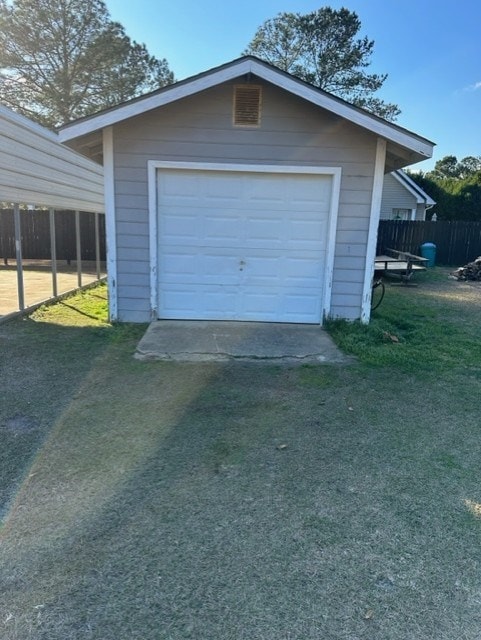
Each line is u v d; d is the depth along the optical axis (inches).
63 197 340.5
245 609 65.9
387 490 97.7
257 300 247.4
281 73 205.5
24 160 268.2
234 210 237.0
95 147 244.8
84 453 110.6
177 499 92.7
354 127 226.4
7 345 202.7
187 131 225.3
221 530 83.3
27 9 779.4
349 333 226.1
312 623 63.7
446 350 209.0
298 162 230.1
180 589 69.3
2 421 127.1
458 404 147.3
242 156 228.8
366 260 240.1
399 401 148.6
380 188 231.8
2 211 601.0
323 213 237.9
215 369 175.9
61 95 825.5
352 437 122.3
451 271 569.3
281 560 76.0
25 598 66.9
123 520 85.6
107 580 70.7
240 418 132.8
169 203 234.5
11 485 96.4
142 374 168.4
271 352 196.1
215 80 207.8
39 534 81.2
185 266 242.5
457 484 100.9
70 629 61.8
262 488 97.3
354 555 77.6
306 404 144.4
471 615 65.7
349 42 1010.7
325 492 96.4
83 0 799.7
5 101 815.1
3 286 398.0
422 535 83.4
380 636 61.8
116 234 234.8
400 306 330.3
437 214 917.2
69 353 192.1
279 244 241.3
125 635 61.0
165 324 239.6
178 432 123.0
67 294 347.6
